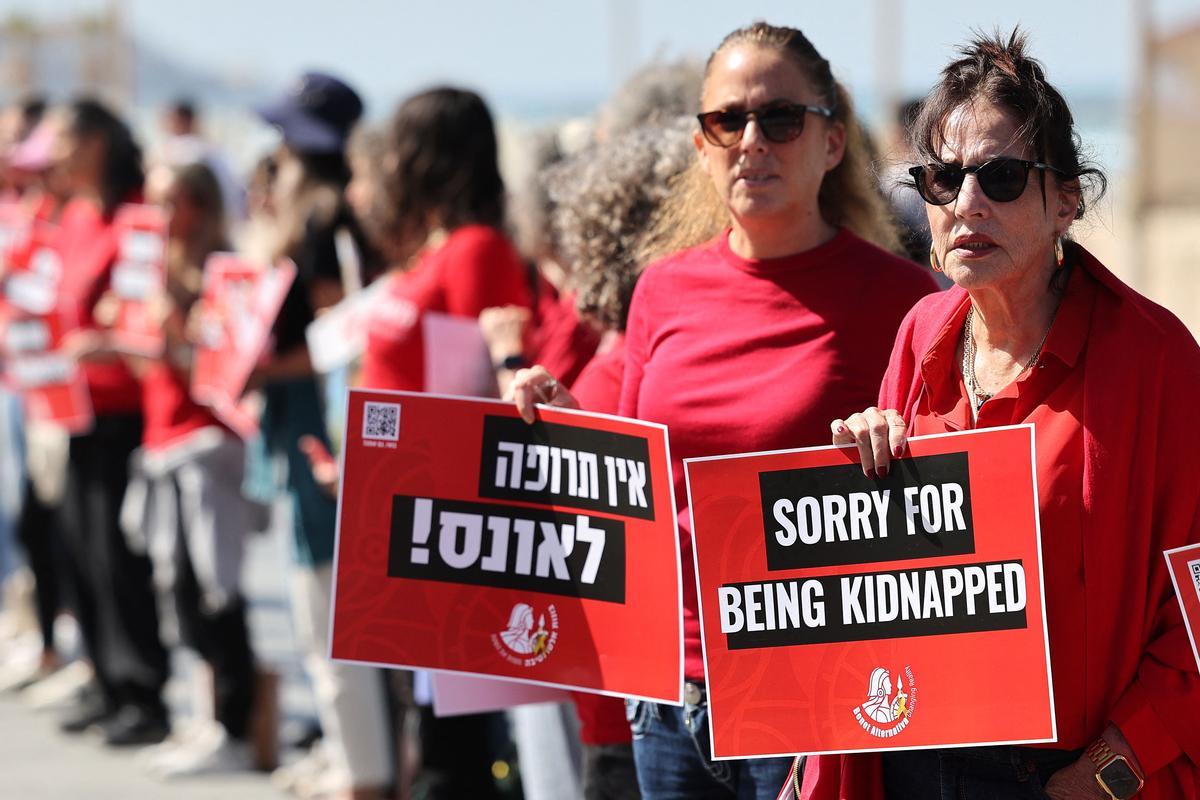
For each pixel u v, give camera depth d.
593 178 13.52
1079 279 9.20
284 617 31.38
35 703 26.91
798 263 11.51
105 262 23.66
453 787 16.25
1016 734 9.08
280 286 19.30
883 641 9.38
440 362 15.50
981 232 8.92
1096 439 8.87
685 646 11.52
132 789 22.17
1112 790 8.94
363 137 19.64
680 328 11.78
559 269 16.03
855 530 9.45
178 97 41.44
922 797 9.59
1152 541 8.95
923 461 9.30
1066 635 9.09
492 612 11.00
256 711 22.95
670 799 11.82
